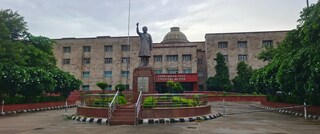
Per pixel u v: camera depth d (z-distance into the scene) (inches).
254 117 732.7
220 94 1809.8
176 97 705.0
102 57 2207.2
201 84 2204.7
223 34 2154.3
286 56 760.3
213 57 2134.6
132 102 758.5
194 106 675.4
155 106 631.8
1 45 815.7
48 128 516.4
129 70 2161.7
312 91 641.0
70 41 2258.9
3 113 840.9
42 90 1031.0
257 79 1106.7
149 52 811.4
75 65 2223.2
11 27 971.9
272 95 1226.0
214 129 487.2
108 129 496.1
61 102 1332.4
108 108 605.6
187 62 2118.6
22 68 914.7
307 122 610.2
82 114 687.7
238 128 501.4
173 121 595.2
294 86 733.9
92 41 2240.4
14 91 962.7
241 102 1644.9
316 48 601.9
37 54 1144.8
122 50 2203.5
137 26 819.4
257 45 2110.0
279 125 550.6
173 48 2146.9
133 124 559.2
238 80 1903.3
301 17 715.4
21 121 650.2
